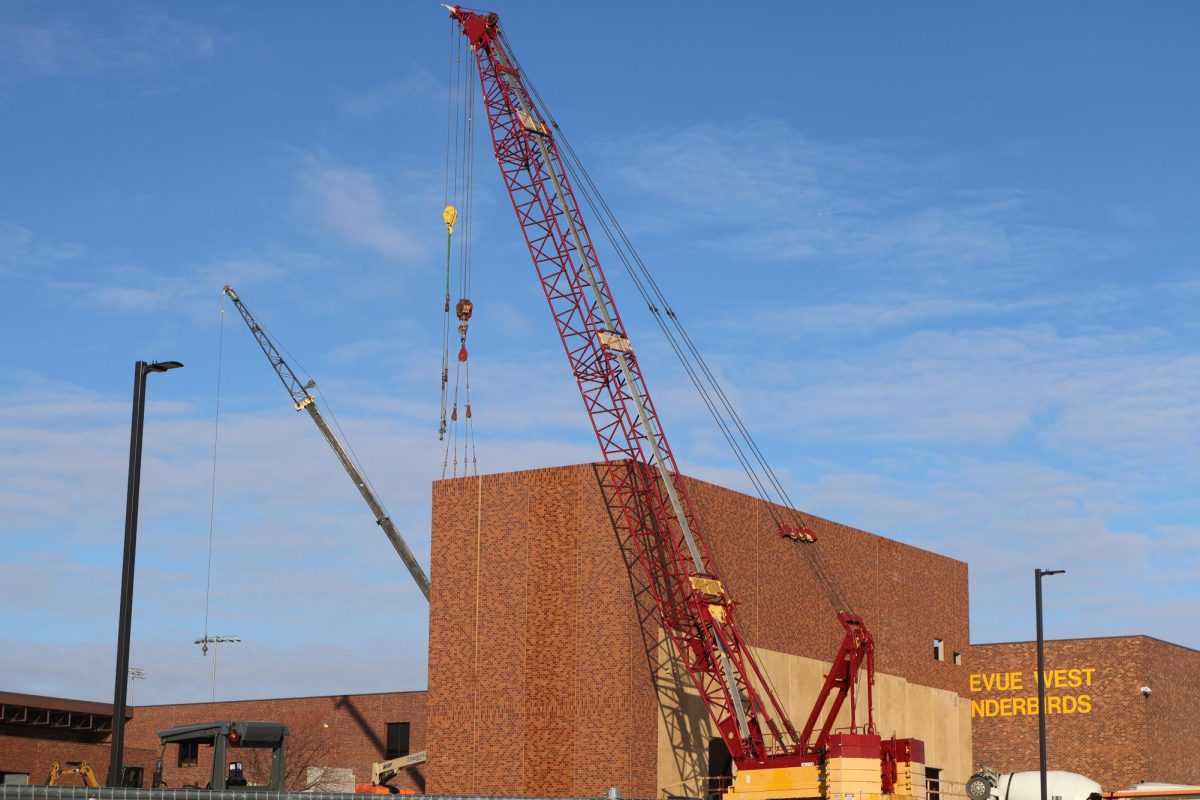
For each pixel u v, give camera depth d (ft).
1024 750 363.56
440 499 297.53
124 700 113.19
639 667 269.23
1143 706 352.28
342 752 367.66
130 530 116.78
